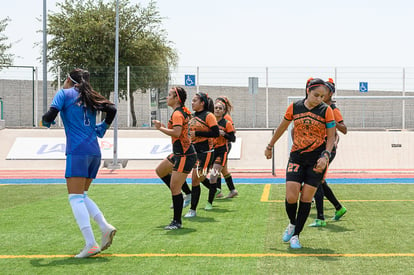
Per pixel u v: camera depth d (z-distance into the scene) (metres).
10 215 9.16
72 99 6.06
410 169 20.14
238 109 36.41
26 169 21.20
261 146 22.34
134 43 37.28
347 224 8.06
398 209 9.62
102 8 37.84
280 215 8.95
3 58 37.50
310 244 6.60
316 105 6.26
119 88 31.06
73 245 6.68
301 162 6.37
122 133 24.03
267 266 5.49
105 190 13.11
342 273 5.21
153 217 8.88
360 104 35.78
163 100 30.08
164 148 22.25
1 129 24.19
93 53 36.22
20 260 5.87
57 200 11.23
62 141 22.97
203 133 8.70
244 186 14.01
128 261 5.76
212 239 6.94
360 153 21.27
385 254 6.03
